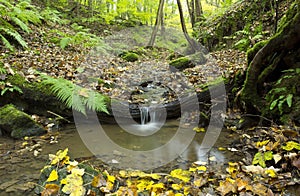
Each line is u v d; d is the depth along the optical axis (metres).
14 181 2.33
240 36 7.78
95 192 2.08
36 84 4.03
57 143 3.28
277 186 2.20
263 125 3.56
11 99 3.92
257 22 7.41
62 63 5.54
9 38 5.70
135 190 2.10
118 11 13.73
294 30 3.34
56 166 2.35
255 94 3.73
